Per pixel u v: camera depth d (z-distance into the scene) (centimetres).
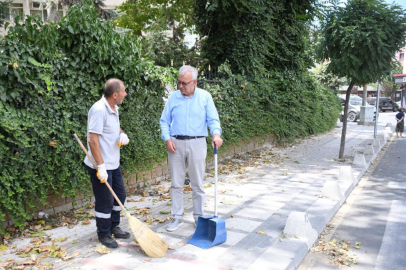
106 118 375
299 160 959
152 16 1969
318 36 988
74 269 338
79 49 481
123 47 548
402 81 3092
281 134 1203
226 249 387
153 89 641
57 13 1321
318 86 1623
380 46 825
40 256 363
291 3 1207
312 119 1459
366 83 931
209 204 554
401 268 378
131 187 623
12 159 404
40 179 446
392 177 811
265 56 1235
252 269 342
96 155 364
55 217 482
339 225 504
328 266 380
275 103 1127
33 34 431
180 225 459
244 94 959
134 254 373
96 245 394
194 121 430
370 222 516
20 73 407
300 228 426
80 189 504
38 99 439
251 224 466
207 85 810
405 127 2095
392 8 850
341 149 982
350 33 841
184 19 1930
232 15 1028
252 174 779
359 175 787
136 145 592
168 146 431
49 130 449
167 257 366
